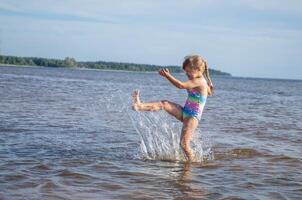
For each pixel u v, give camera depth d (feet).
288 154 17.62
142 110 16.46
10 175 12.79
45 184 12.10
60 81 99.71
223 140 20.56
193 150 17.75
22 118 24.81
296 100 68.13
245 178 13.73
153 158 16.21
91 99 44.50
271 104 52.95
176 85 16.51
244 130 24.49
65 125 23.17
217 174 14.16
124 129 22.77
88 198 11.17
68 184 12.23
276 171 14.75
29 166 13.92
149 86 101.86
